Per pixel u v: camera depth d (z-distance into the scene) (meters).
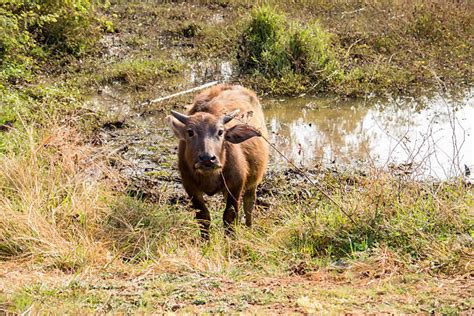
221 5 48.03
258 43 37.00
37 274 15.48
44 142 21.41
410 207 18.69
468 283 14.59
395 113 31.66
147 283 14.70
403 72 35.94
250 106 21.17
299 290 14.34
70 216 18.84
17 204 18.97
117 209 19.34
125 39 40.91
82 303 13.38
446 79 35.53
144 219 19.17
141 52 39.25
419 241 16.86
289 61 35.97
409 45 39.47
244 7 47.28
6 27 29.92
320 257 17.42
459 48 39.31
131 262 17.34
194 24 42.56
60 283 14.68
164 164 25.72
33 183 19.66
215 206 22.19
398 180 20.02
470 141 27.61
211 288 14.48
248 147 19.69
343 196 20.80
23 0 31.75
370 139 28.50
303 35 36.19
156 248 18.06
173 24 43.62
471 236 17.00
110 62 37.50
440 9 42.78
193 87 34.31
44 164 21.05
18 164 20.09
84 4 36.84
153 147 27.27
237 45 38.06
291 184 23.88
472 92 34.19
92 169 22.34
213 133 18.14
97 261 16.80
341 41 40.12
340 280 15.41
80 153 22.12
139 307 13.23
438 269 15.60
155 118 30.62
